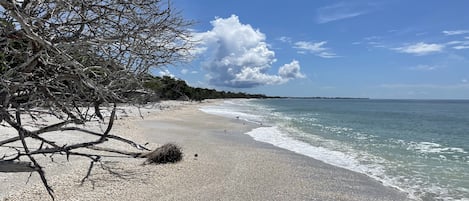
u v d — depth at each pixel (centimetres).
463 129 2902
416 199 861
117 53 298
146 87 358
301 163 1241
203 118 3388
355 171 1145
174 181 926
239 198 827
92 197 771
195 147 1516
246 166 1154
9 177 867
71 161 1048
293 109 6656
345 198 858
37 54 254
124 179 910
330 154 1457
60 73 280
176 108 4922
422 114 5397
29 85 269
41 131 303
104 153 1191
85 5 268
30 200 737
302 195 870
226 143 1691
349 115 4712
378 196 880
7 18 258
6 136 1319
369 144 1798
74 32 282
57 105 299
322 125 2941
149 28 298
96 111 330
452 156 1487
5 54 280
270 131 2330
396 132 2530
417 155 1492
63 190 802
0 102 271
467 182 1022
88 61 296
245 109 6178
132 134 1842
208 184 922
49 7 268
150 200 779
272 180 993
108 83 307
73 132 1590
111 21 288
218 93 16788
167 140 1723
